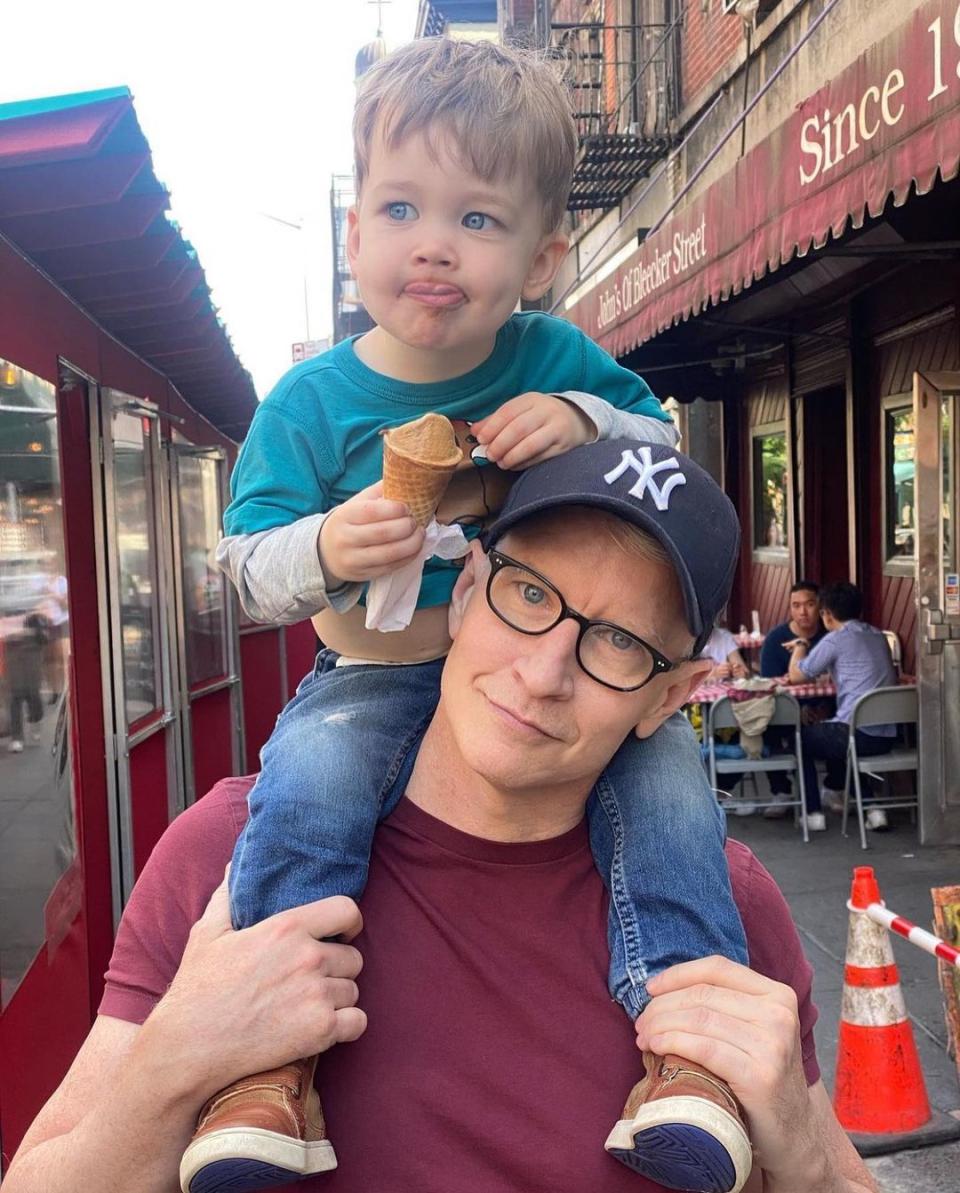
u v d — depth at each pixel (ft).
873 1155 11.19
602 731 4.47
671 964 4.54
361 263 5.00
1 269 9.73
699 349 34.96
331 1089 4.38
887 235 20.45
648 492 4.43
